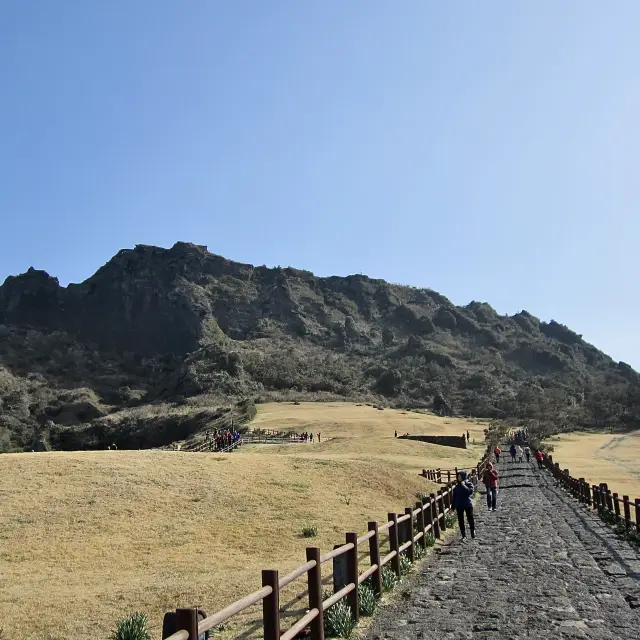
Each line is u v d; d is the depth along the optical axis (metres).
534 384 190.38
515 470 50.38
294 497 24.38
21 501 20.94
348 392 167.25
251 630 8.89
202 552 17.11
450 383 190.12
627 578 10.71
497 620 8.19
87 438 126.44
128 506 21.27
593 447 92.06
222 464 29.41
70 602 11.46
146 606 11.06
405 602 9.47
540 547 14.34
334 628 7.73
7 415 146.12
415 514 13.91
